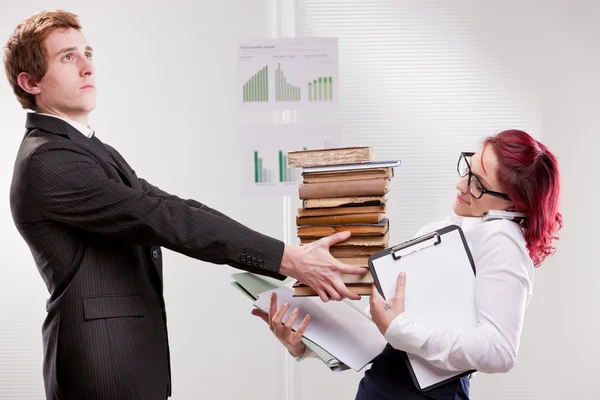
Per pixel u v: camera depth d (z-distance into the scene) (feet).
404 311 4.51
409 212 8.88
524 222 4.83
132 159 8.91
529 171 4.60
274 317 5.11
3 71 8.81
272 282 5.75
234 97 8.87
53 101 5.12
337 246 4.80
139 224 4.82
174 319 8.98
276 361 8.96
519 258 4.49
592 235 8.72
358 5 8.78
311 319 5.18
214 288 8.95
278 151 8.32
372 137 8.86
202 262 8.93
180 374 9.00
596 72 8.66
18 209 5.00
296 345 5.44
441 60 8.79
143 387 5.00
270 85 8.18
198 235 4.88
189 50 8.86
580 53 8.66
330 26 8.82
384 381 4.81
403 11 8.78
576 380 8.77
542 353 8.79
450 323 4.51
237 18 8.85
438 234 4.72
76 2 8.82
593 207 8.72
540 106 8.73
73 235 4.99
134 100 8.87
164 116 8.89
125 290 5.04
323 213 4.79
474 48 8.75
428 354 4.38
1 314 8.95
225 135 8.90
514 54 8.73
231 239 4.90
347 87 8.84
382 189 4.66
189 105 8.88
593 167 8.71
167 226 4.86
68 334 4.88
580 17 8.64
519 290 4.42
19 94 5.24
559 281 8.77
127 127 8.89
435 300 4.57
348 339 5.08
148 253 5.45
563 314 8.77
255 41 8.15
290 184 8.34
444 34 8.76
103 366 4.84
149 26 8.85
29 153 4.88
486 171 4.75
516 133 4.77
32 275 8.94
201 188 8.92
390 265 4.66
